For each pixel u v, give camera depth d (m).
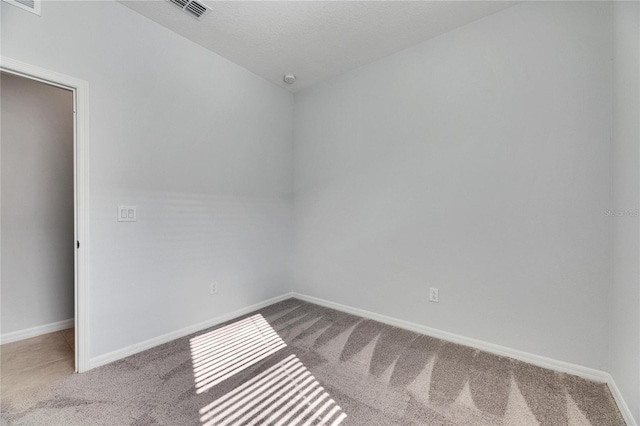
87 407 1.58
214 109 2.73
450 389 1.77
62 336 2.53
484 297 2.26
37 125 2.58
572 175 1.92
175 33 2.43
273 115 3.35
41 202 2.59
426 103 2.54
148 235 2.27
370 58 2.83
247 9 2.15
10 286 2.43
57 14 1.82
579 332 1.90
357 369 1.98
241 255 3.01
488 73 2.24
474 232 2.31
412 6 2.12
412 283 2.63
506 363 2.06
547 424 1.49
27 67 1.70
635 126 1.44
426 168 2.55
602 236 1.83
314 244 3.40
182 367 1.99
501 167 2.18
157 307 2.32
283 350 2.24
